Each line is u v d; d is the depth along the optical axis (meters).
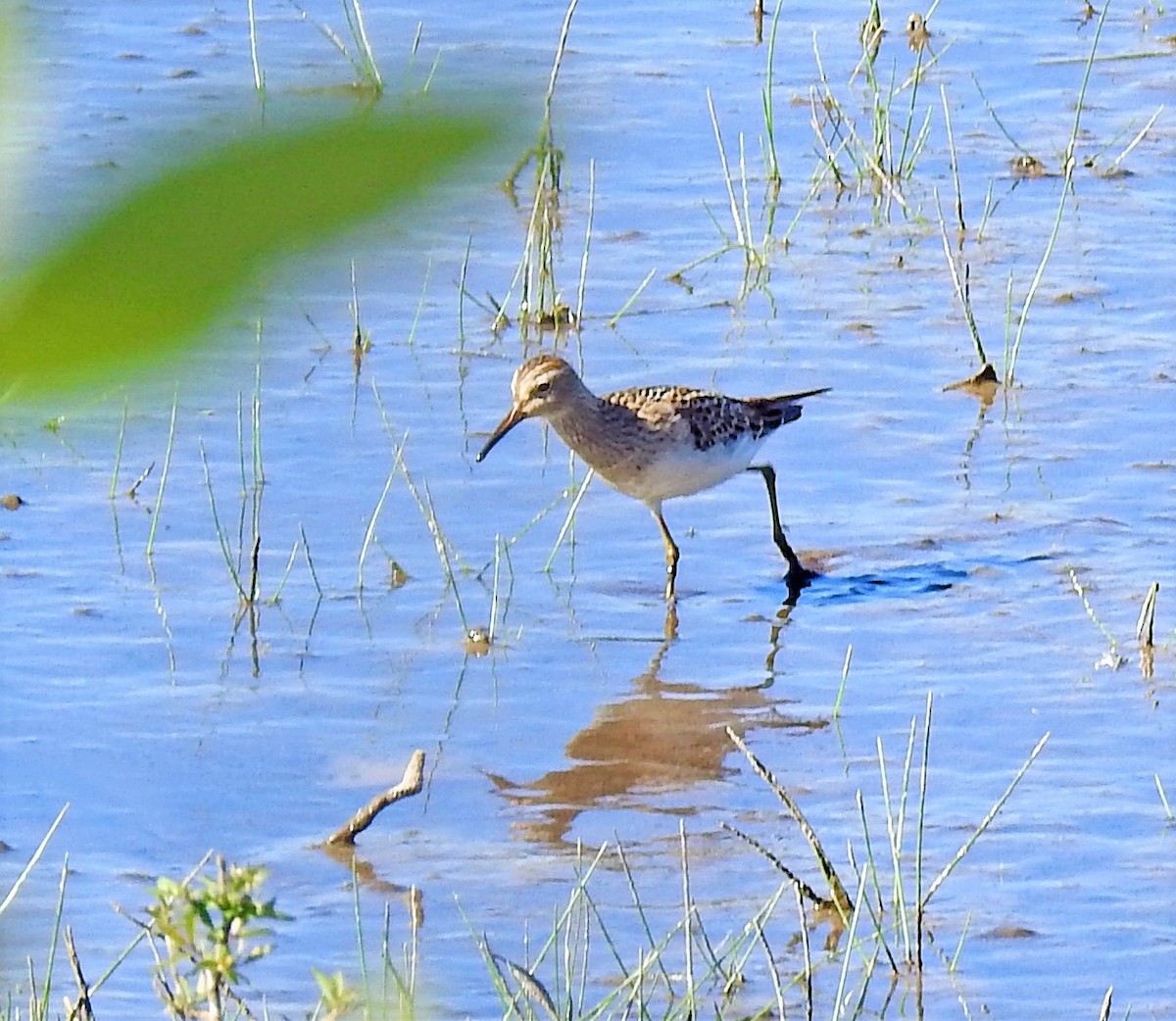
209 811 9.92
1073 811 9.71
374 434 15.15
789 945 8.52
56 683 11.38
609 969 8.33
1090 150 20.70
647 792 10.17
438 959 8.38
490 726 11.01
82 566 12.95
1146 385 15.70
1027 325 16.95
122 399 1.20
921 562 13.16
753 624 12.36
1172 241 18.64
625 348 16.78
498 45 1.46
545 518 14.01
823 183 20.14
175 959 5.00
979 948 8.41
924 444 14.89
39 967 8.22
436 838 9.66
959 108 21.97
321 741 10.78
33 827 9.70
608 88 21.58
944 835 9.50
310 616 12.37
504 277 18.14
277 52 18.95
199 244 0.93
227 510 13.88
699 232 19.19
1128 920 8.62
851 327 17.05
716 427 13.10
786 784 10.21
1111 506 13.82
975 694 11.23
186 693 11.30
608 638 12.20
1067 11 24.81
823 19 24.72
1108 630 12.02
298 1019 7.69
